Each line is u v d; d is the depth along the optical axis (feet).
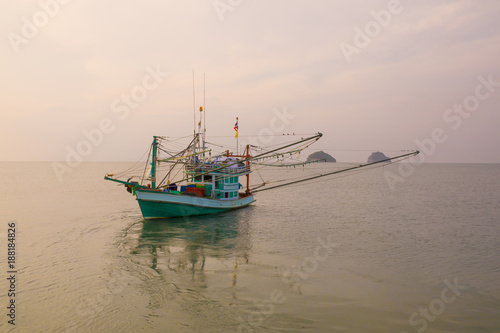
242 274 53.83
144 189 98.78
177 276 52.70
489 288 48.75
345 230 91.30
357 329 36.35
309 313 39.91
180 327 36.37
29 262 59.47
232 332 35.40
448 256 65.36
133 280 50.65
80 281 50.08
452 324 37.81
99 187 244.83
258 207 141.59
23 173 505.25
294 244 74.43
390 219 110.93
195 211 109.60
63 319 37.88
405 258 63.82
